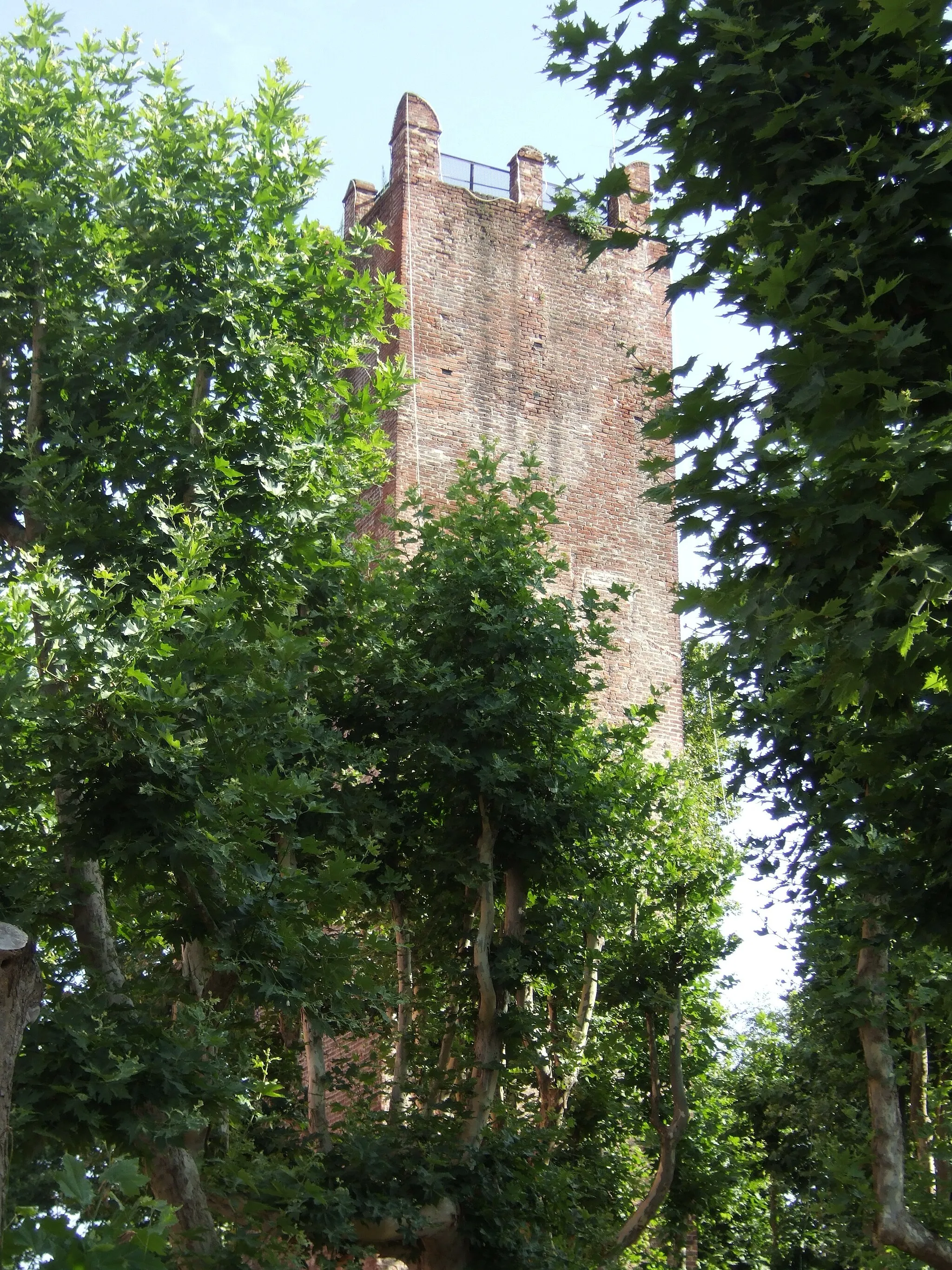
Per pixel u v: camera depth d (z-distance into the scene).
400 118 33.12
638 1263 22.58
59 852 12.73
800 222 8.52
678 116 9.57
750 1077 29.78
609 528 32.12
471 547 19.23
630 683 31.34
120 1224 5.28
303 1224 13.83
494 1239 15.64
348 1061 16.75
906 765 10.18
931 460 7.62
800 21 9.05
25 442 14.70
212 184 15.79
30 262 15.06
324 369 16.25
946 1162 18.14
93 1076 10.98
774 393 8.66
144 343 15.06
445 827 18.44
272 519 15.26
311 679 17.28
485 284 32.53
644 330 34.00
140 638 12.17
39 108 15.51
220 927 12.84
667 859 21.53
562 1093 20.20
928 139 8.48
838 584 8.51
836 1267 25.48
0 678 12.01
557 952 18.70
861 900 14.15
